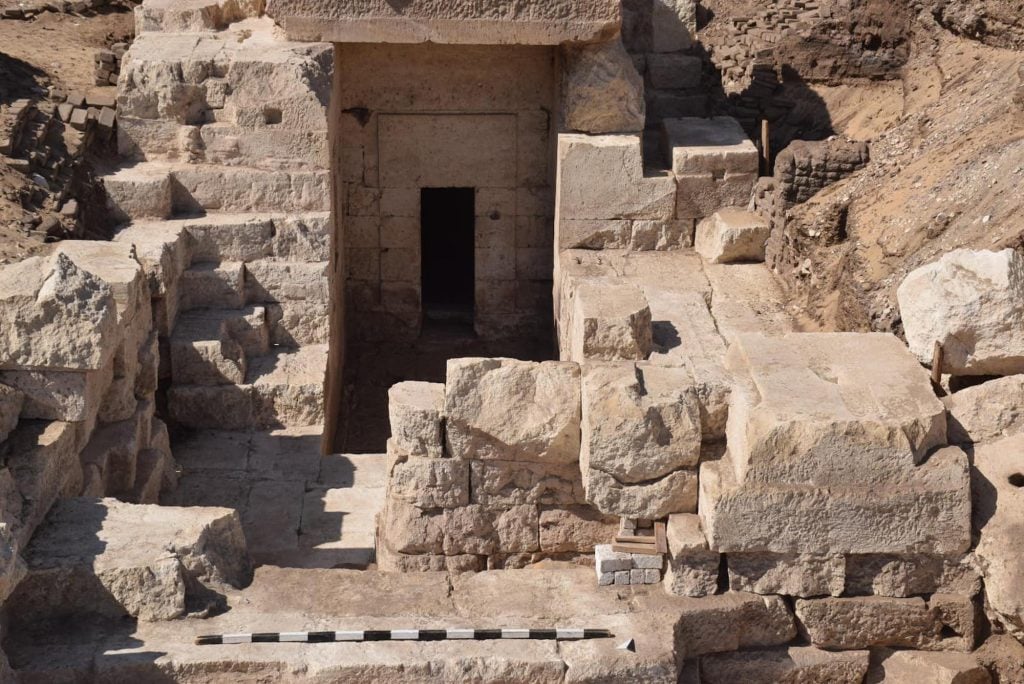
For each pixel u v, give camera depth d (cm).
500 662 852
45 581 878
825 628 910
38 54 1823
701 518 910
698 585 910
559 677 854
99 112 1622
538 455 954
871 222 1468
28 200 1430
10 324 967
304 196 1496
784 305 1505
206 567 912
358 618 890
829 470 879
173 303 1400
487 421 945
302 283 1477
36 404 985
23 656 850
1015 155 1342
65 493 982
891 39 1883
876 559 903
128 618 888
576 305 1171
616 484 916
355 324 1816
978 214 1312
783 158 1598
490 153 1752
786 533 887
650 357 1102
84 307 977
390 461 968
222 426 1386
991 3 1686
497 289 1806
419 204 1769
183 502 1225
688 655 910
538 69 1719
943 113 1595
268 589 920
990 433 918
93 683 840
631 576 924
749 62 1961
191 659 845
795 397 898
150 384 1194
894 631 912
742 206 1664
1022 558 879
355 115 1725
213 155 1505
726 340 1197
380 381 1756
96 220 1485
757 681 920
